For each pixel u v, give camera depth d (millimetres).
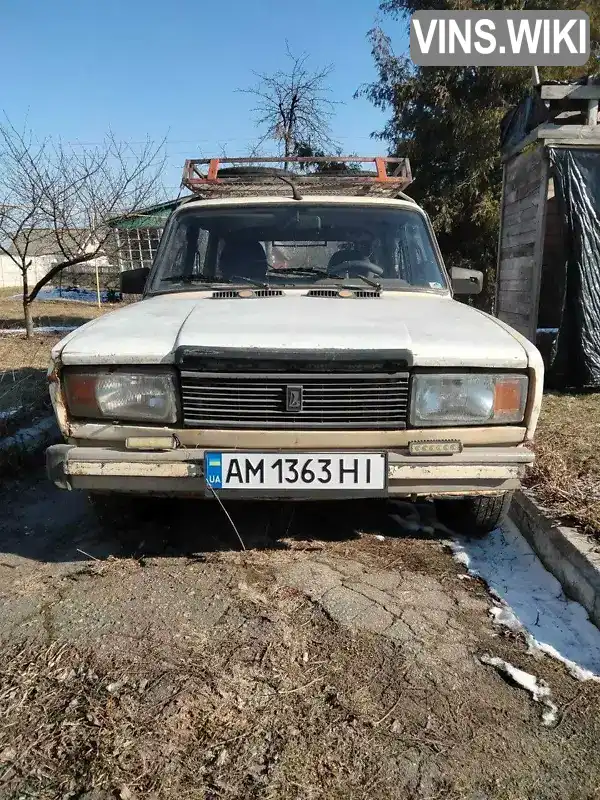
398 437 2617
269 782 1775
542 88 6254
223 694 2119
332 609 2635
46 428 4953
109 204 11672
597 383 6395
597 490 3480
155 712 2031
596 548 2836
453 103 12898
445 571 3021
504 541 3361
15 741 1916
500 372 2613
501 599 2779
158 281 3711
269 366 2527
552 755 1906
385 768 1837
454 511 3332
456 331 2746
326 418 2582
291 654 2338
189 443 2639
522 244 7367
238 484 2600
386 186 4320
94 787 1753
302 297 3369
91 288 22047
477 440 2662
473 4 12508
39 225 11055
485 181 13234
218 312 2984
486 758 1888
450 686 2199
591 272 6324
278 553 3154
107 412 2635
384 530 3463
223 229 3809
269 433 2592
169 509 3578
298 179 4258
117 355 2576
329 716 2035
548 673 2281
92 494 3152
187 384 2582
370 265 3730
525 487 3598
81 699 2096
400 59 13797
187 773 1804
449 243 14156
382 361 2518
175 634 2449
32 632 2469
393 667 2285
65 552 3195
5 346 9555
